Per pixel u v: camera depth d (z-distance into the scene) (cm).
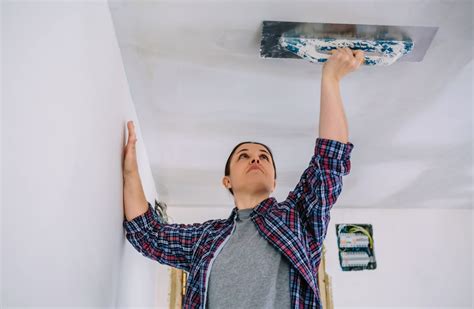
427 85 163
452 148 221
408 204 327
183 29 130
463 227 338
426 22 127
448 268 326
